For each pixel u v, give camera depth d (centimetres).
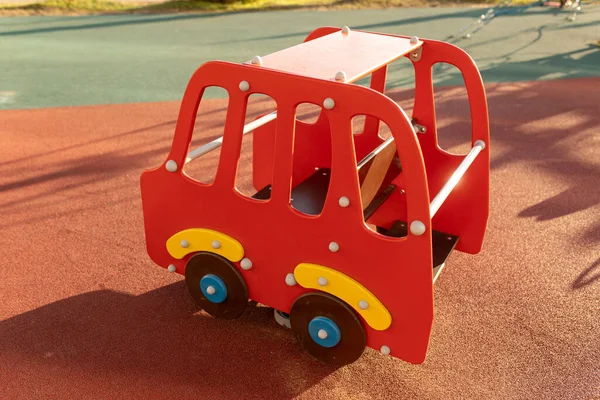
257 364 244
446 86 671
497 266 315
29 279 295
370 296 213
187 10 1119
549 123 546
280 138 205
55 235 337
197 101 219
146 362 243
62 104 582
